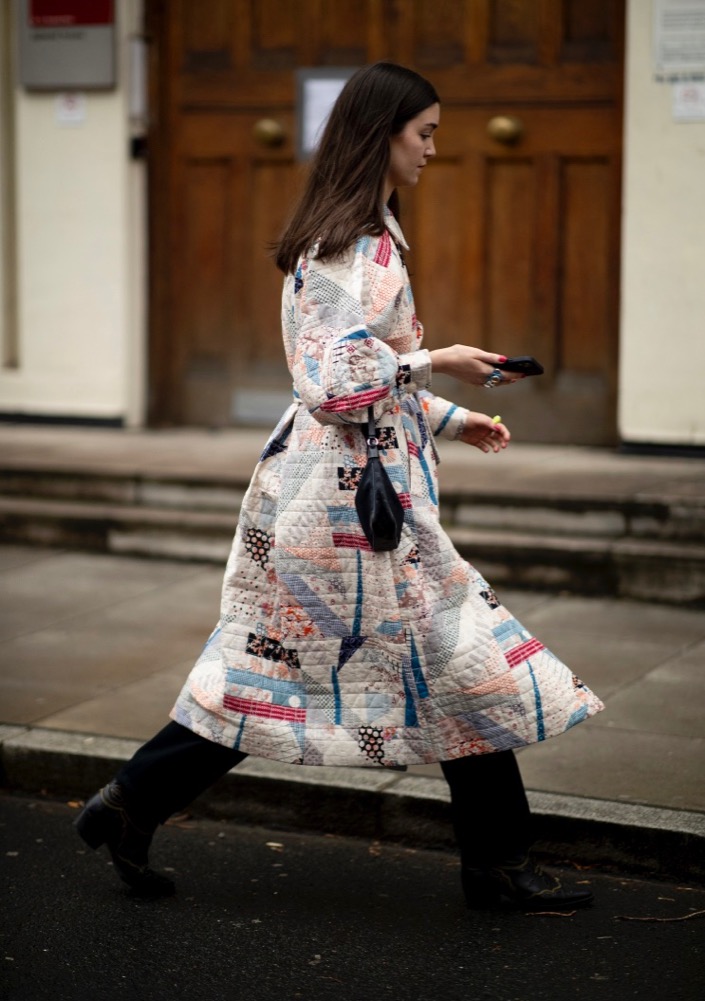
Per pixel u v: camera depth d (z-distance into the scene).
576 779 4.08
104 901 3.63
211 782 3.48
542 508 6.36
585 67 7.32
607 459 7.23
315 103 7.71
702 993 3.11
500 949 3.34
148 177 8.21
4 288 8.49
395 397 3.23
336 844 4.01
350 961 3.29
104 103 8.14
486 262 7.65
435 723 3.31
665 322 7.15
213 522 6.81
